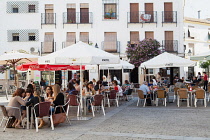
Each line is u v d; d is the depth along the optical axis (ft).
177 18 94.38
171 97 63.36
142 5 94.32
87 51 34.06
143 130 26.45
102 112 40.16
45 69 55.01
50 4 95.35
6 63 46.78
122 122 31.17
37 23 94.84
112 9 94.89
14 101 28.50
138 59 83.25
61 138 23.63
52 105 29.94
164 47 92.73
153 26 93.97
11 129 28.37
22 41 94.68
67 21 94.53
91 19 94.38
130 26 94.02
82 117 35.29
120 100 57.88
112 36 94.43
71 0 94.99
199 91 44.24
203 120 31.60
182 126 28.19
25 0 95.04
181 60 49.16
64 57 32.42
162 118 33.53
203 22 116.98
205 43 118.32
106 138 23.31
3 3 95.40
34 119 30.40
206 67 108.47
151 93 49.85
